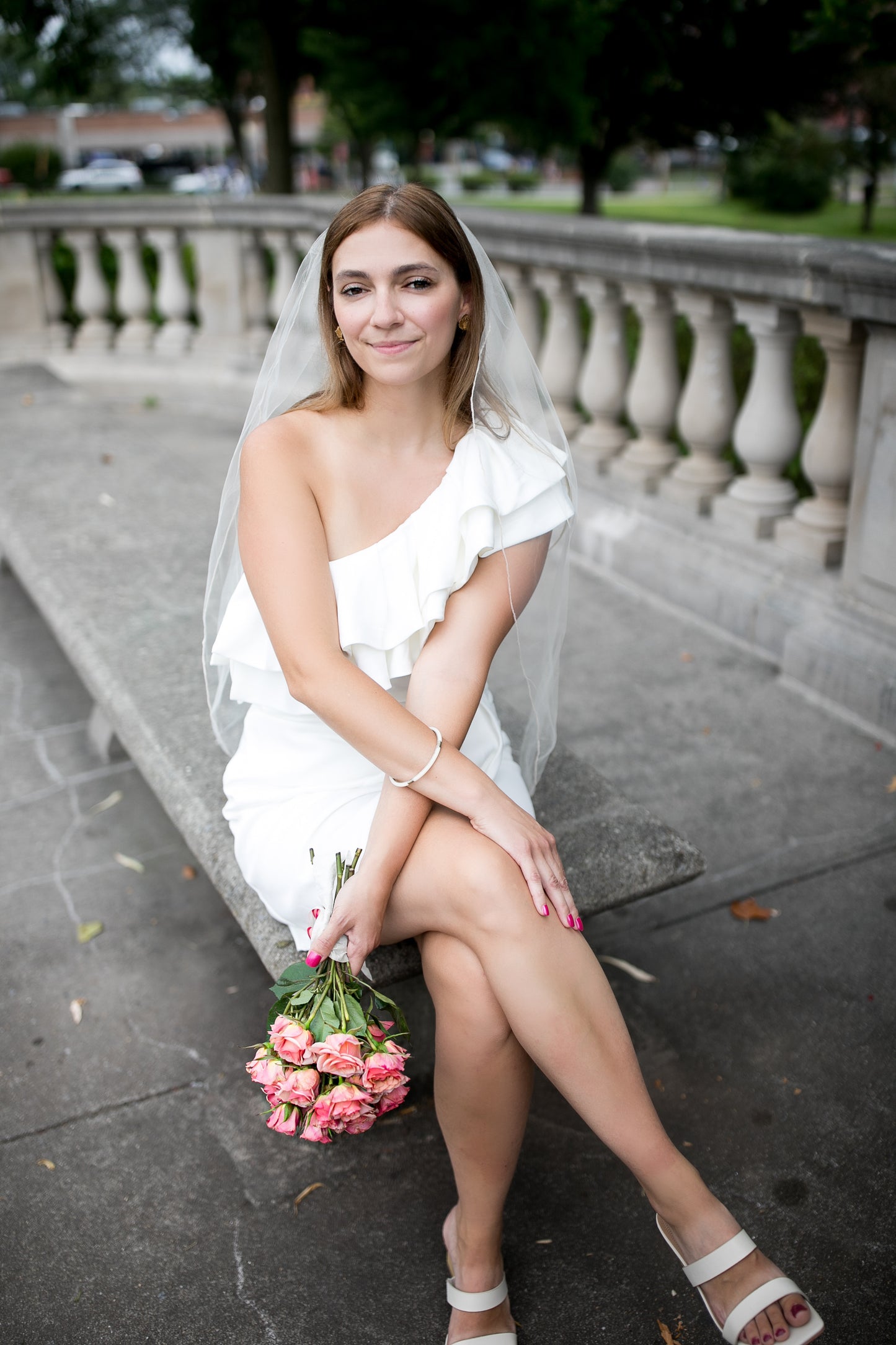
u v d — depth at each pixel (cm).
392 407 183
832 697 349
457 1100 159
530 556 188
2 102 4872
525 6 873
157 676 277
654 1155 151
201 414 744
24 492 421
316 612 175
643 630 409
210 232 733
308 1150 206
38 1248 187
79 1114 213
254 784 197
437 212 169
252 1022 235
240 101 2186
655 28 854
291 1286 180
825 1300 175
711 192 3725
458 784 167
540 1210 193
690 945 254
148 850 293
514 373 200
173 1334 172
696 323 404
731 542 403
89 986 246
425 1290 179
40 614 436
